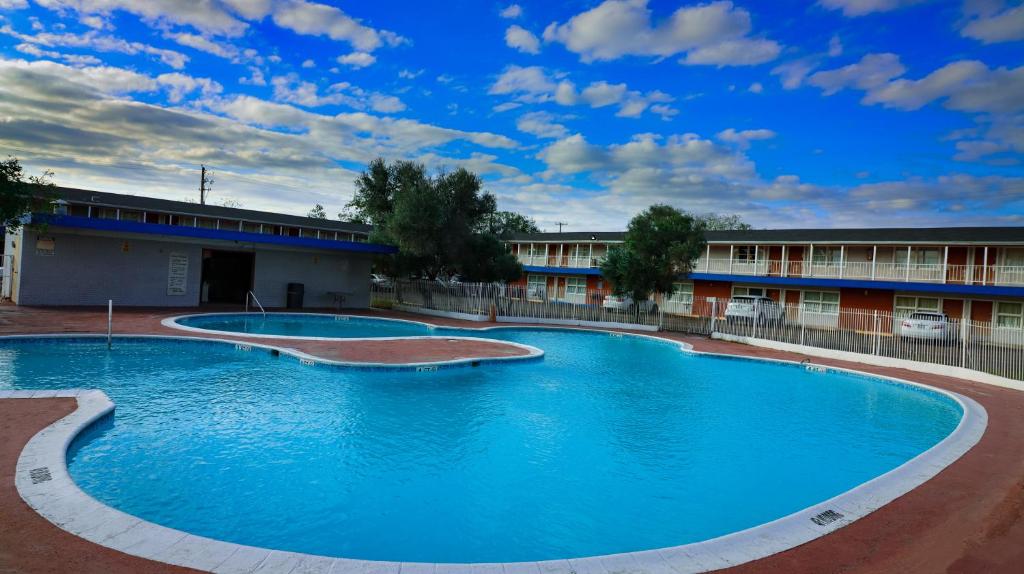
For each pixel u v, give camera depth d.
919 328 21.19
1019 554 5.01
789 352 20.75
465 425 9.44
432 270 31.48
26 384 9.97
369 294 28.52
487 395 11.61
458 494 6.70
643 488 7.20
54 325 15.10
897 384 15.23
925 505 6.16
